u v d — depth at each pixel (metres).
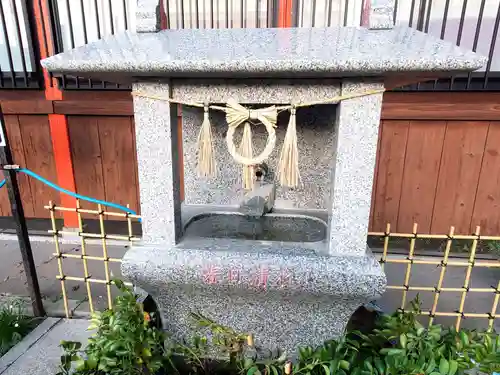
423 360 1.11
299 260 1.18
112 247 2.67
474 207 2.55
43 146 2.76
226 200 1.65
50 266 2.40
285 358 1.26
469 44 2.29
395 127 2.46
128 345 1.17
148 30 1.32
